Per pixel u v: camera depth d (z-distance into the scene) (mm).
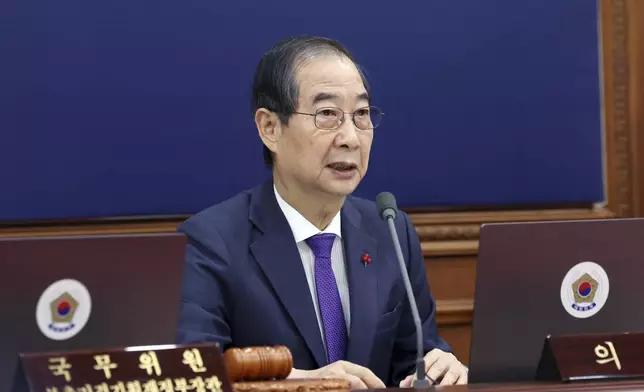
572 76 11195
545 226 5438
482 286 5426
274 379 5359
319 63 6633
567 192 11227
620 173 11383
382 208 6320
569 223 5461
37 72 10070
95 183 10219
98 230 10219
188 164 10414
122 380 4691
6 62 10008
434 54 10906
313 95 6566
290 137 6680
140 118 10297
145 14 10289
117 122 10258
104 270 4922
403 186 10883
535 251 5445
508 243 5410
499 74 11047
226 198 10484
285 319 6680
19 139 10047
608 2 11281
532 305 5480
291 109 6633
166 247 5031
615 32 11297
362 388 5613
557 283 5484
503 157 11086
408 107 10875
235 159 10508
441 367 6547
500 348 5496
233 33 10477
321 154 6570
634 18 11320
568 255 5477
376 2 10766
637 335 5504
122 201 10273
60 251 4832
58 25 10109
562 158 11211
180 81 10383
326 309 6816
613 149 11367
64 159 10156
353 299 6871
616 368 5363
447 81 10945
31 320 4801
